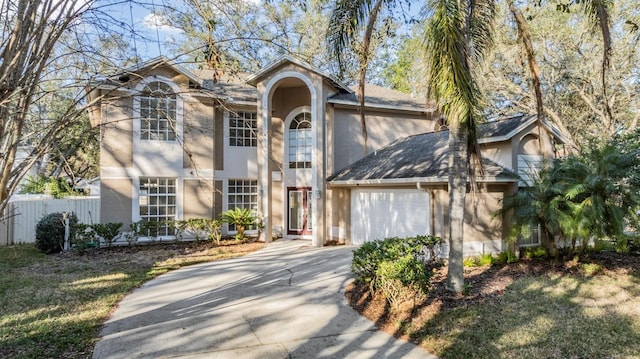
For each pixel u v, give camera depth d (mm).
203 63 5734
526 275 10344
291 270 11617
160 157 16875
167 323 7141
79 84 4691
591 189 10719
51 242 14562
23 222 17531
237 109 18828
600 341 6145
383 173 14672
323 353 5875
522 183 12961
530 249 12734
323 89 16875
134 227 16031
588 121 22734
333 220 18031
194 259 13477
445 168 12359
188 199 17312
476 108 7816
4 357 5633
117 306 8172
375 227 15492
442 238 12266
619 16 17469
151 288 9672
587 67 20641
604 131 20531
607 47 8688
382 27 9047
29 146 4926
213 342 6266
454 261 8469
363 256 8797
